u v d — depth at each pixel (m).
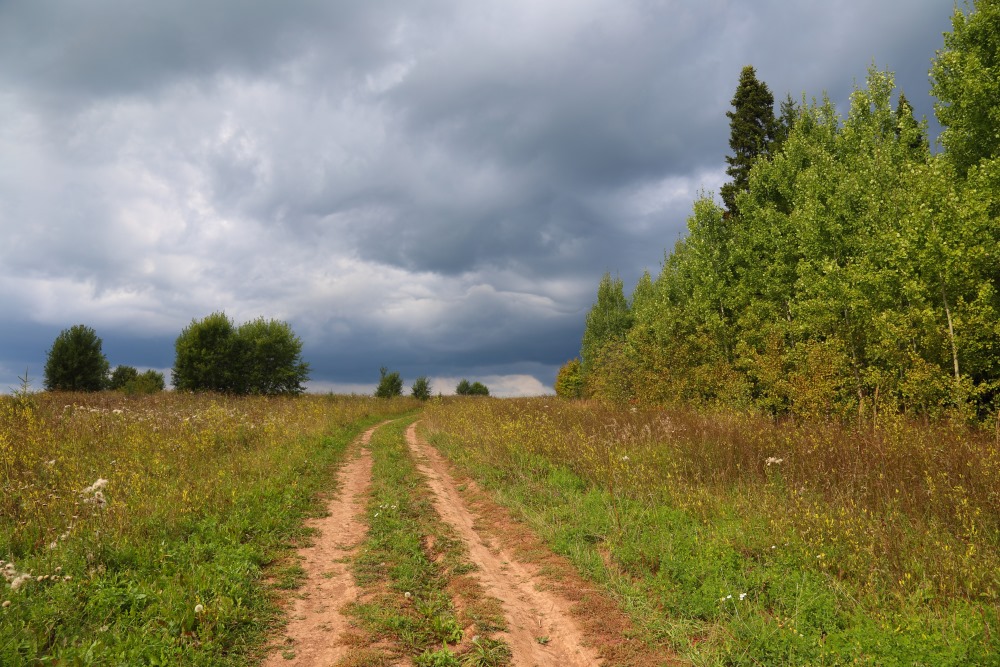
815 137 22.95
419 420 27.95
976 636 4.36
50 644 4.44
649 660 4.91
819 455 9.55
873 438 9.95
